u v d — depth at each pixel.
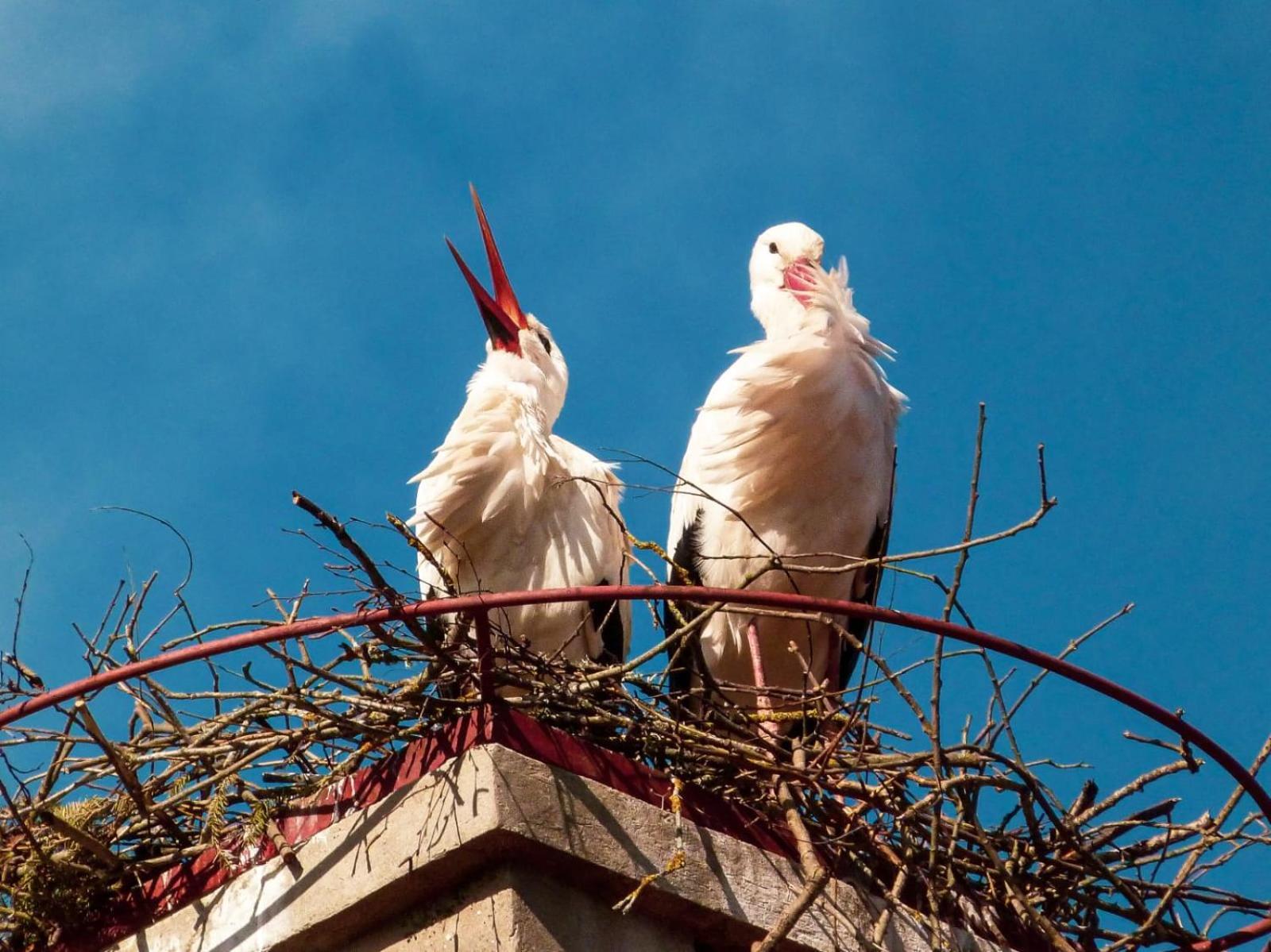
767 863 9.59
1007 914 10.45
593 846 8.88
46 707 8.89
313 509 8.70
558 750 9.13
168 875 9.82
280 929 9.16
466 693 9.49
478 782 8.74
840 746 10.35
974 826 10.09
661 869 9.08
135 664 8.87
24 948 10.05
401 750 9.30
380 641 9.23
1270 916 10.48
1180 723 9.84
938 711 9.53
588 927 8.84
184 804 9.98
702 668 10.15
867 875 9.94
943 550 9.59
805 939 9.47
